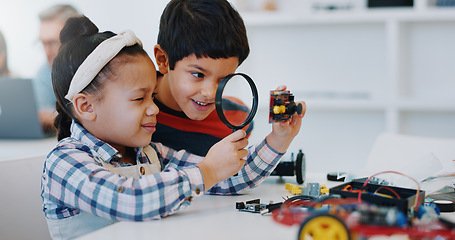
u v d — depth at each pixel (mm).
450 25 2793
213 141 1278
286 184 1125
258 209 909
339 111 3045
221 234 769
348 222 615
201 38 1053
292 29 3049
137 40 1061
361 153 3027
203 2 1096
